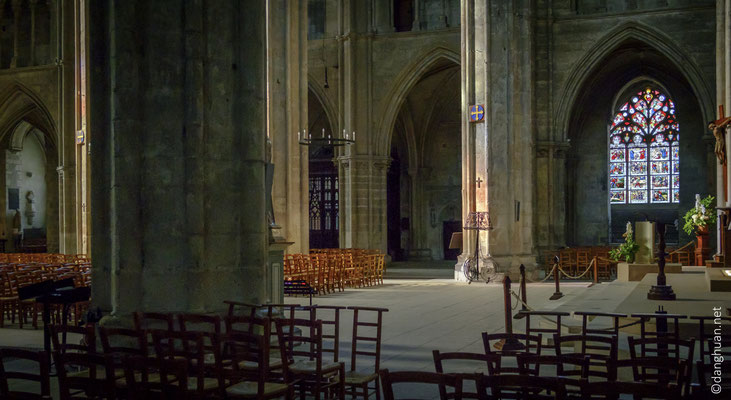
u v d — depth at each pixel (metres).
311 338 9.68
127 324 11.33
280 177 28.50
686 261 33.47
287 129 28.75
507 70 31.92
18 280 18.98
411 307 22.44
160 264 11.52
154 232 11.54
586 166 46.53
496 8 31.97
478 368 12.98
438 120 49.84
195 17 11.65
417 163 49.88
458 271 32.50
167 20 11.62
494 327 18.06
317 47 44.31
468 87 32.41
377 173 43.25
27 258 31.28
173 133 11.62
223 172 11.89
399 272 39.09
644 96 46.72
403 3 43.81
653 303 16.17
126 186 11.52
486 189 31.80
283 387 8.22
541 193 38.84
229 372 8.02
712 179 37.94
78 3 35.09
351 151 42.56
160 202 11.55
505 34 31.91
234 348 8.73
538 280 32.56
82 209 34.12
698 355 11.60
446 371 12.77
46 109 45.72
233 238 11.99
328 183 49.69
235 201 12.05
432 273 38.34
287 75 28.70
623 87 46.06
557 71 39.03
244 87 12.09
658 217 46.28
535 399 7.42
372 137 42.97
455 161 49.66
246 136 12.07
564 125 39.06
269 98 28.28
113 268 11.59
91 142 11.93
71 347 8.87
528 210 32.72
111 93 11.66
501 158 31.89
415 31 42.22
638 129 46.84
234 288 11.96
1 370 7.33
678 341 8.34
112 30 11.59
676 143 46.09
